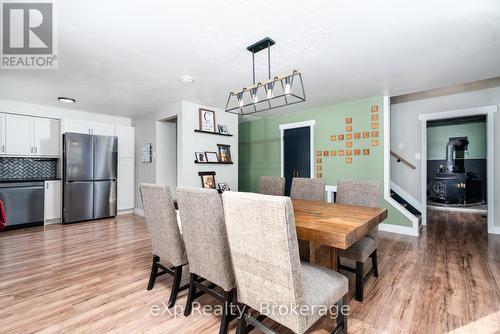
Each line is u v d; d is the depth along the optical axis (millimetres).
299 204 2461
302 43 2223
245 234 1238
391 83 3318
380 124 4016
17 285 2199
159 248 2027
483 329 1594
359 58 2543
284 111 5039
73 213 4531
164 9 1737
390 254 2963
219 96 3893
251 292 1303
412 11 1766
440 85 3408
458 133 6746
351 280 2338
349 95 3908
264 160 5648
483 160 6445
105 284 2230
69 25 1933
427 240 3525
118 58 2508
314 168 4781
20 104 4246
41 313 1789
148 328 1640
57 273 2443
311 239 1515
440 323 1663
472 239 3566
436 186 6887
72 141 4523
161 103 4336
